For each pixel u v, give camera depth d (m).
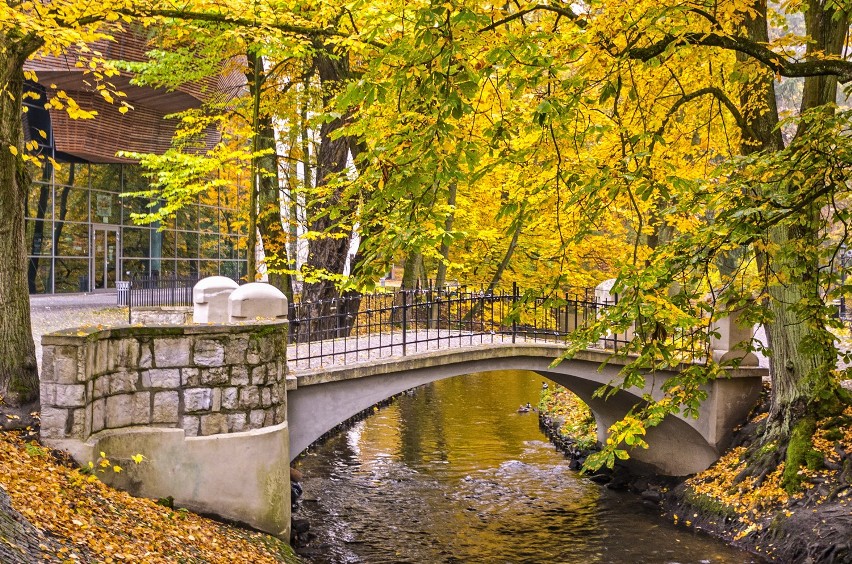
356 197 7.78
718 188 6.64
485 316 21.86
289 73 17.92
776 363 13.59
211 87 24.48
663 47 7.02
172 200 15.34
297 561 9.98
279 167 19.27
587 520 13.40
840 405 13.07
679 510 13.69
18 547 5.71
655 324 6.71
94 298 26.77
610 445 6.95
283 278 18.19
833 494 11.52
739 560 11.38
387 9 7.73
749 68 8.41
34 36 9.42
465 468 16.53
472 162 6.23
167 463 9.77
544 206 7.28
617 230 19.69
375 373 12.39
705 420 15.27
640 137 7.16
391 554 11.50
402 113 6.18
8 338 9.70
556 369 14.99
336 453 17.61
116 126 25.77
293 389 11.39
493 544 12.09
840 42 11.72
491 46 6.75
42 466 8.26
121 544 7.26
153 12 10.01
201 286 12.48
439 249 21.66
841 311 21.92
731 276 7.50
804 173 6.77
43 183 26.83
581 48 7.14
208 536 9.00
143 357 9.76
